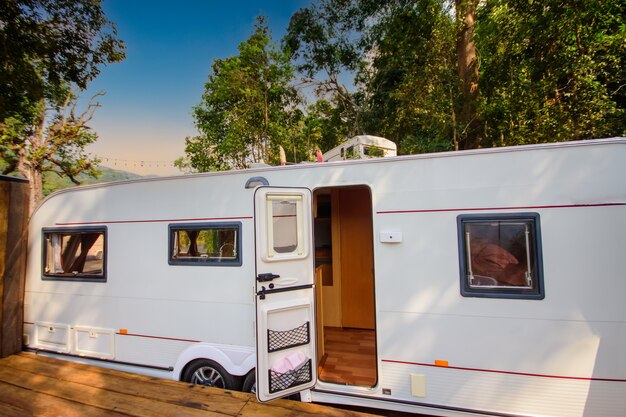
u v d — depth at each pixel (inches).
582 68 206.1
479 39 267.7
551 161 86.8
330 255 174.2
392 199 100.8
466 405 91.0
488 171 92.0
